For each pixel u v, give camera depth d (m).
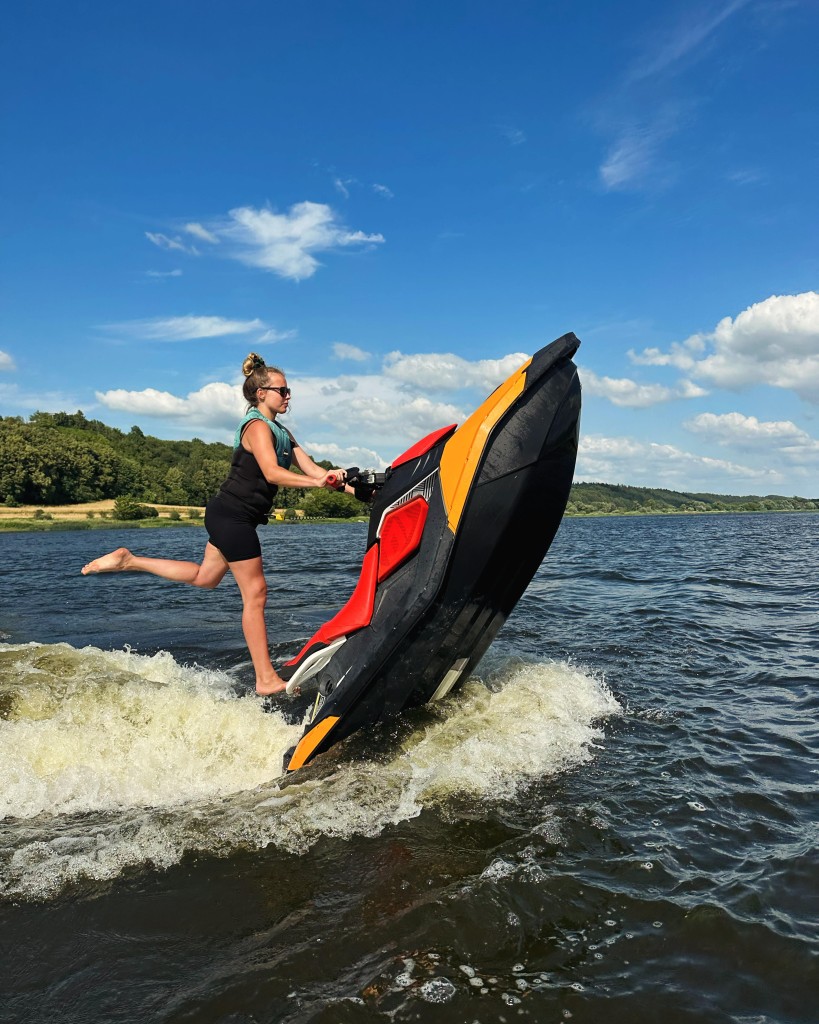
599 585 11.57
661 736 4.23
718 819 3.11
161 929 2.41
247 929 2.39
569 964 2.18
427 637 3.76
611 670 5.82
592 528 47.09
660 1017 1.95
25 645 6.18
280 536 42.50
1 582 13.75
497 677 5.16
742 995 2.03
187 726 4.11
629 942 2.27
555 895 2.53
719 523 60.69
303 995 2.06
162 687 4.55
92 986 2.13
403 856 2.84
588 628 7.66
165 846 2.97
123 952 2.29
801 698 4.99
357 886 2.63
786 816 3.14
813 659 6.16
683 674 5.70
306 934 2.35
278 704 4.80
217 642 7.16
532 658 5.86
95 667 5.24
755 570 13.92
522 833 3.00
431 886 2.61
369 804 3.30
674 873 2.66
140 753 3.83
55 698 4.34
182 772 3.71
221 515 4.01
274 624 8.20
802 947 2.22
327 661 3.95
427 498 3.76
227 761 3.85
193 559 24.77
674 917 2.39
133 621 8.54
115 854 2.91
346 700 3.74
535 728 4.21
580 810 3.20
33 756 3.71
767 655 6.34
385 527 3.88
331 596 10.83
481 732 4.11
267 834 3.05
